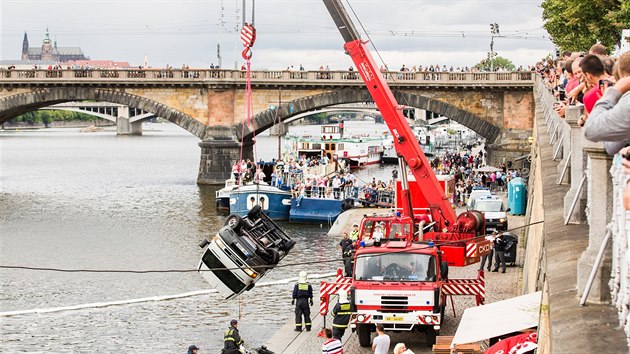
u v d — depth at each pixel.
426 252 41.38
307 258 80.00
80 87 152.38
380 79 59.69
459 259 55.47
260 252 47.25
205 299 61.69
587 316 12.75
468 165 155.00
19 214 113.50
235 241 47.00
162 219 107.94
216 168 150.75
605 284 13.43
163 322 55.59
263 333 51.84
